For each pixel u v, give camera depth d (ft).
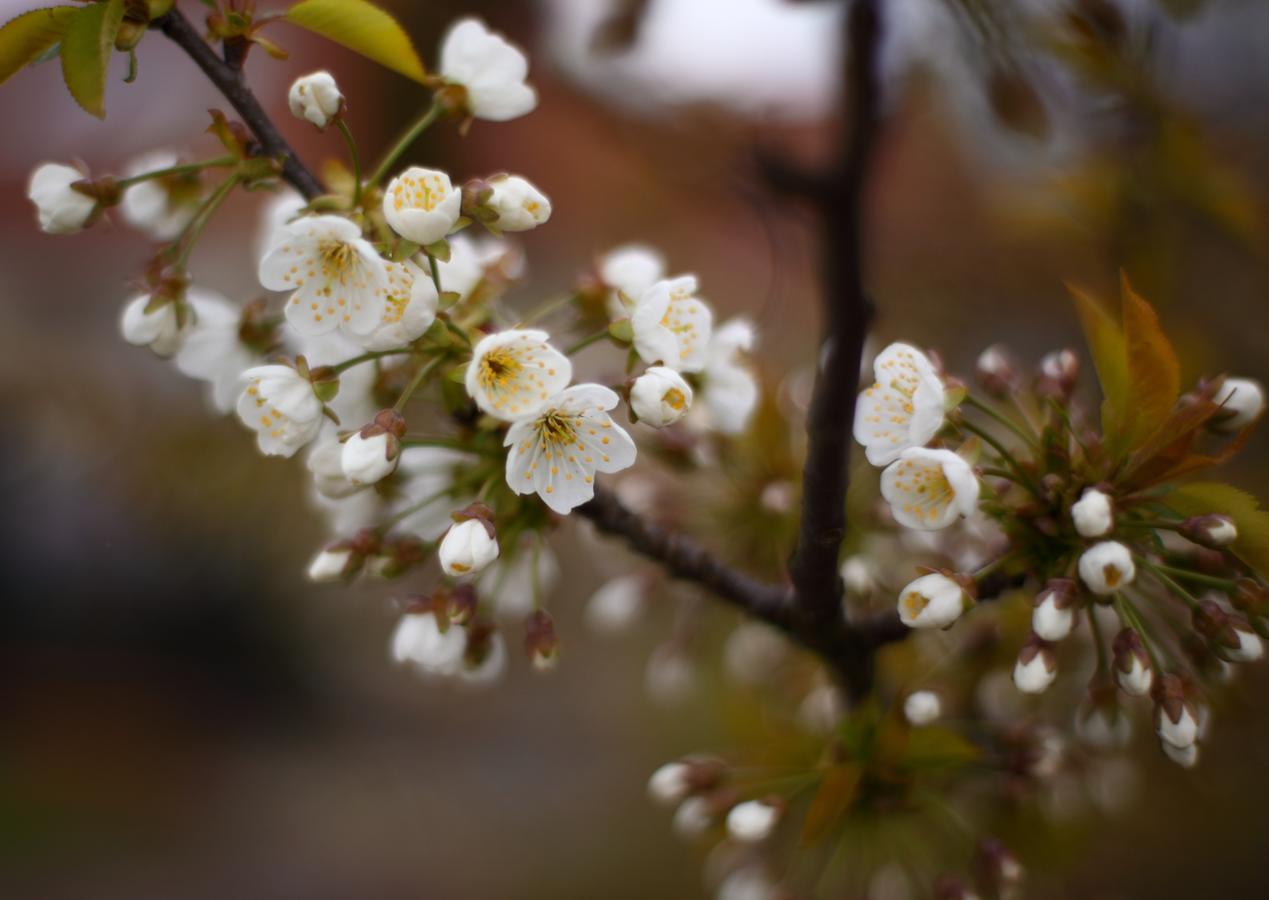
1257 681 2.68
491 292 2.35
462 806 6.38
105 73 2.18
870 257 2.72
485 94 2.32
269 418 2.28
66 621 7.12
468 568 2.23
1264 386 3.21
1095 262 3.43
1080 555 2.25
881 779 2.42
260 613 6.99
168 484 3.42
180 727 7.15
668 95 2.88
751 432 2.59
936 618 2.25
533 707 6.95
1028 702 2.63
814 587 2.32
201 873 6.12
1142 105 2.73
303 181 2.26
